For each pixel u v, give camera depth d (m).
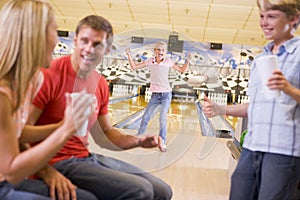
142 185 1.73
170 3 8.05
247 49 12.31
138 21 10.12
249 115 1.82
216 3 7.74
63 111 1.84
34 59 1.43
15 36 1.40
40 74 1.69
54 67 1.80
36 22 1.42
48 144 1.33
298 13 1.67
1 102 1.34
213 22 9.52
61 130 1.35
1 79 1.40
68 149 1.88
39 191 1.57
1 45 1.41
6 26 1.41
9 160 1.32
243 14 8.40
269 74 1.56
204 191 3.30
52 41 1.51
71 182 1.74
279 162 1.64
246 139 1.85
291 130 1.64
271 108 1.69
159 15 9.24
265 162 1.69
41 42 1.43
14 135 1.36
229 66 12.41
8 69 1.41
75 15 10.02
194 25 10.10
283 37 1.72
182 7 8.29
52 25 1.50
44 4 1.49
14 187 1.53
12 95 1.40
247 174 1.80
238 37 11.23
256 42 11.77
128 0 8.10
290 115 1.65
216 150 5.38
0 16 1.45
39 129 1.67
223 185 3.54
